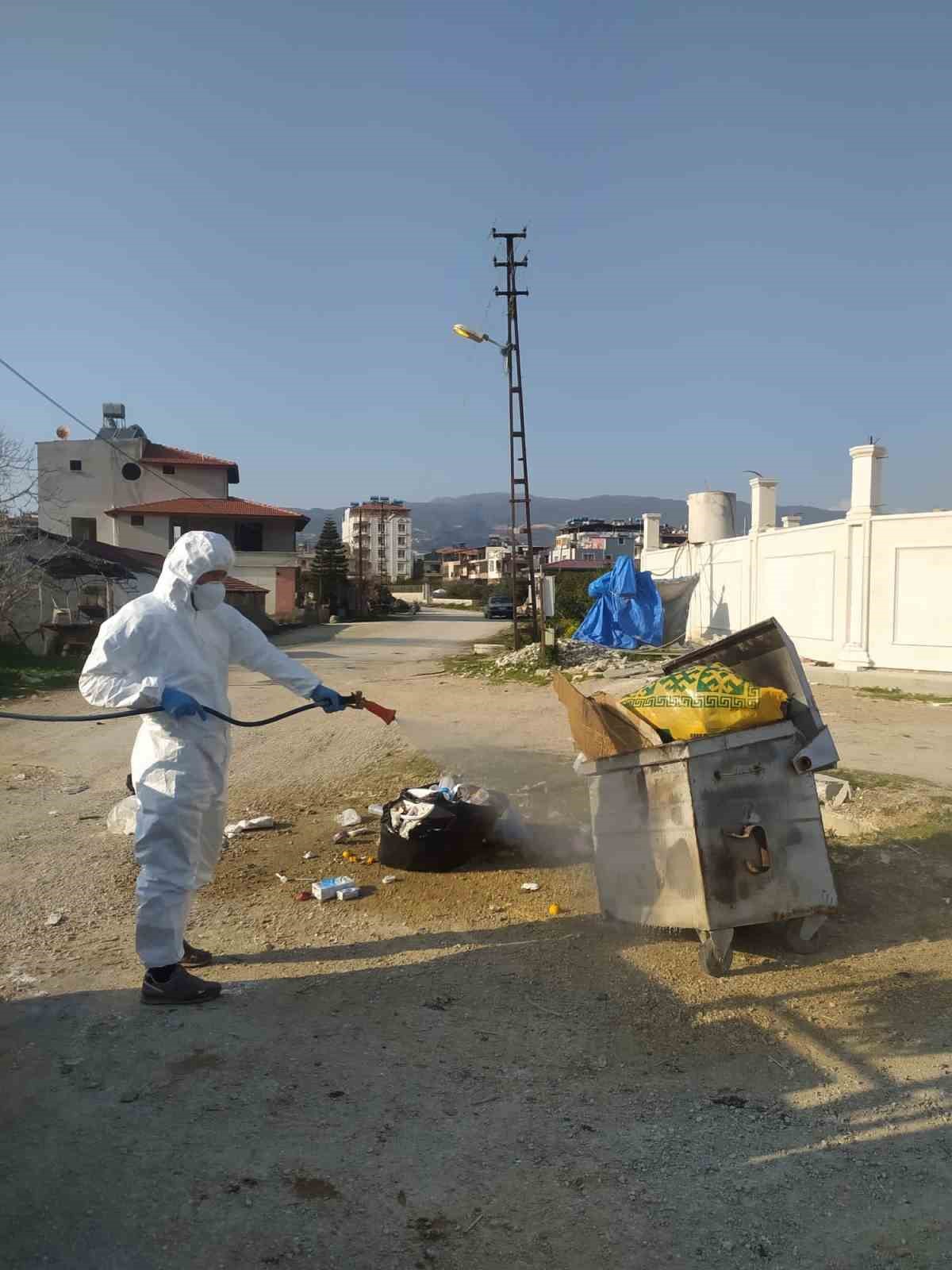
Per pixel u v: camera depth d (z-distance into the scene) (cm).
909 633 1510
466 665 2192
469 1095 339
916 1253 258
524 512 2527
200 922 519
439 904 543
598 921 511
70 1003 411
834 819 646
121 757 1053
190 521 5362
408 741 1080
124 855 646
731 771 438
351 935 497
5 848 666
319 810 777
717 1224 272
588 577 3447
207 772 420
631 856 470
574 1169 297
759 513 1956
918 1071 356
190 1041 376
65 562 2661
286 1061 361
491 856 629
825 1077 353
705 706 445
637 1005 412
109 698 400
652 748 447
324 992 424
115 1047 371
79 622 2395
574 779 792
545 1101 336
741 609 2022
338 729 1207
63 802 823
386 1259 257
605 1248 262
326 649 2975
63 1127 316
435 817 599
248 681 1950
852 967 449
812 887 447
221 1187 286
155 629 412
